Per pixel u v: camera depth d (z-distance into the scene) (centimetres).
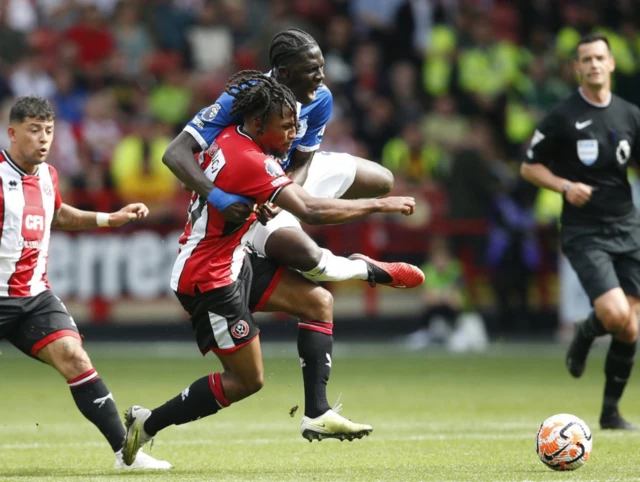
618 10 7106
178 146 2005
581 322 2866
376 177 2536
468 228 6050
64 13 6856
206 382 2045
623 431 2633
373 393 3744
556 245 6025
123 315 5825
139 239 5816
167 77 6544
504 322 6019
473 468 1995
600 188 2764
